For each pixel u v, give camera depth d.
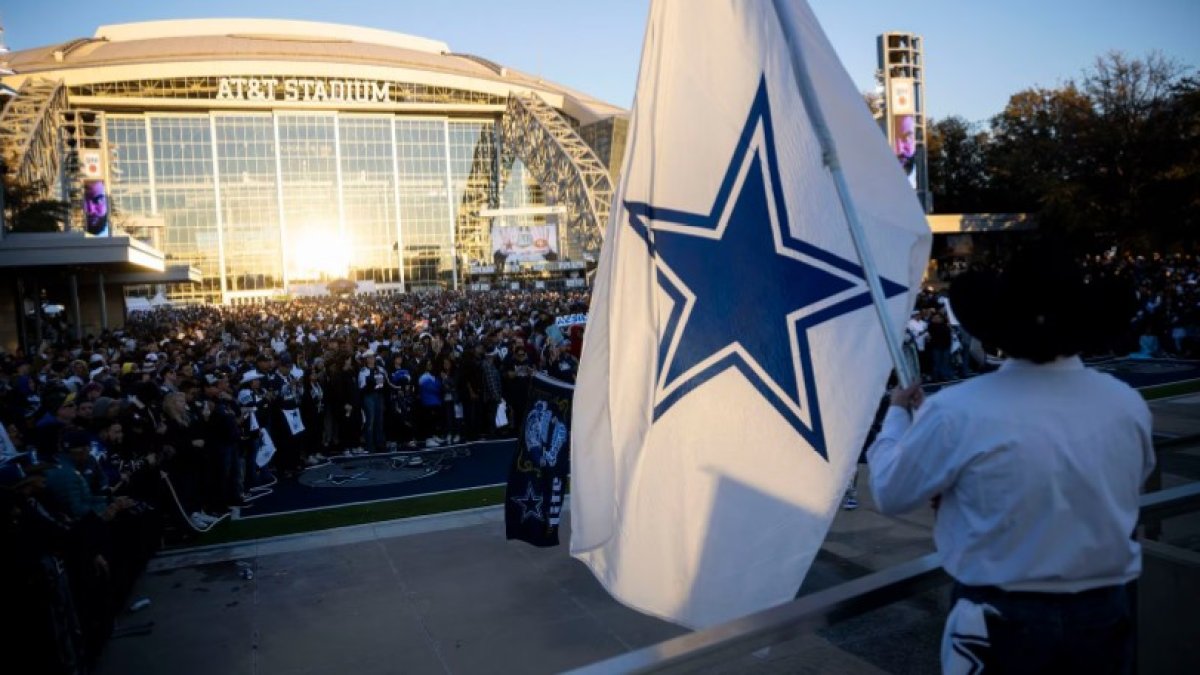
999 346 1.42
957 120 62.97
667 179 2.53
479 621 5.20
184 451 7.73
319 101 89.31
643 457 2.49
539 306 32.84
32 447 7.26
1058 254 1.37
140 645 5.05
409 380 12.50
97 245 26.08
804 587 5.14
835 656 2.03
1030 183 47.28
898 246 2.13
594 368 2.59
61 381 10.37
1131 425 1.39
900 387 1.70
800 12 2.22
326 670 4.60
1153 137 40.97
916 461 1.42
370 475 10.21
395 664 4.63
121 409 7.11
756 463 2.30
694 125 2.50
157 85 86.56
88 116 83.06
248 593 5.91
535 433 6.36
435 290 90.69
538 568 6.16
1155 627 2.20
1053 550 1.33
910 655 2.11
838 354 2.20
